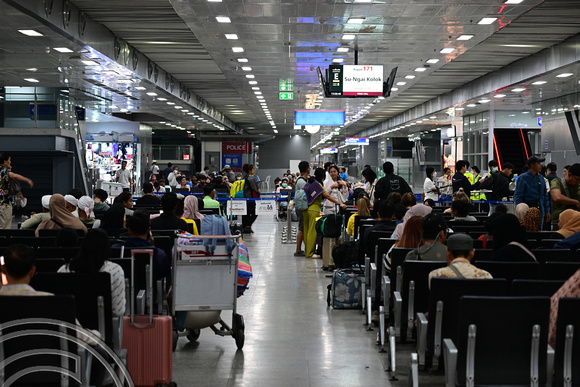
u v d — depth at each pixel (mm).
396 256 6328
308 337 6992
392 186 12898
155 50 20953
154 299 6527
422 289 5504
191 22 15430
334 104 35344
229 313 8305
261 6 13859
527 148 32500
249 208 19391
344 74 18719
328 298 8758
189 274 6078
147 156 43125
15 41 15922
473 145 35375
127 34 18562
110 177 34906
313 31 16328
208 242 6086
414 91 31141
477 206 21188
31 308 3578
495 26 15664
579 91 24359
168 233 7723
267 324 7652
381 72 18703
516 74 22375
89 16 16328
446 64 23219
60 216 8984
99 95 27156
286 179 30500
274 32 16516
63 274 4219
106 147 35781
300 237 14320
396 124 45531
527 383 3754
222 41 17734
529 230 8344
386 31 16297
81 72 20891
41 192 24953
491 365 3754
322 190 13648
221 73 25750
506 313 3703
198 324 6250
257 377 5539
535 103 28797
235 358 6156
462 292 4441
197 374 5625
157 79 23938
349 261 9141
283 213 26469
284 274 11648
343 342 6777
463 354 3766
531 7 13805
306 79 25125
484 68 24109
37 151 23297
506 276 5188
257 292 9836
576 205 10234
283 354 6301
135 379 4668
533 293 4398
